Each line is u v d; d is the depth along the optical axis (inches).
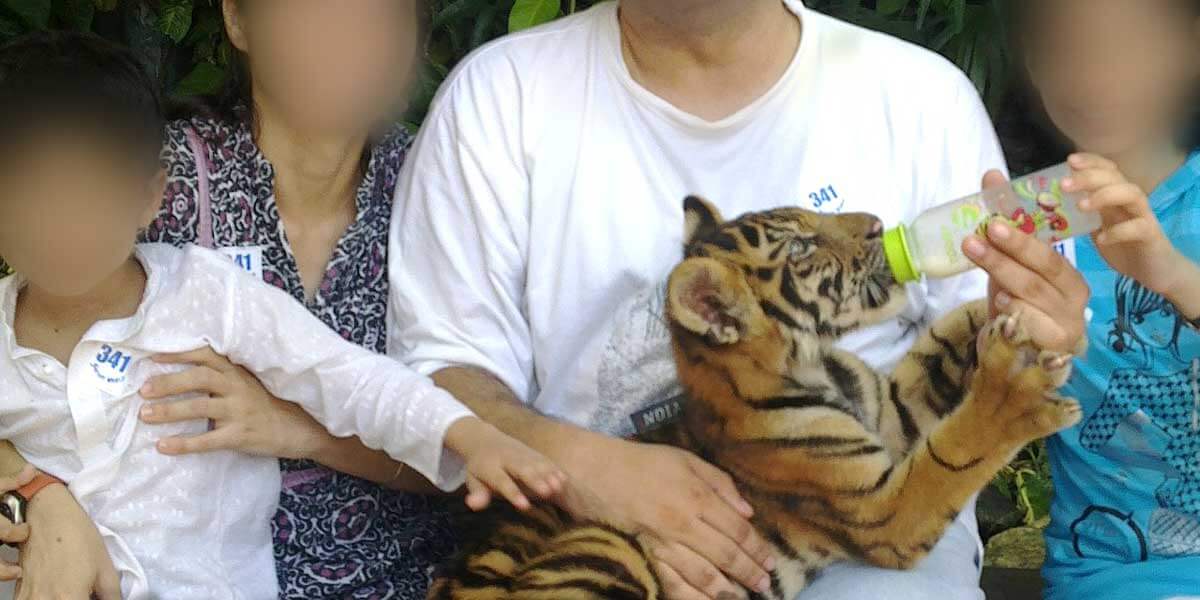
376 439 77.0
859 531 75.1
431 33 98.5
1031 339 71.7
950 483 74.3
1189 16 76.0
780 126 77.6
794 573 75.3
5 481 76.2
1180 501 78.7
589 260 77.7
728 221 76.9
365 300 81.7
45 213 74.0
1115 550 80.6
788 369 76.0
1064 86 77.9
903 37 101.2
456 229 79.4
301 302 80.9
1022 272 71.1
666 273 77.2
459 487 78.4
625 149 77.7
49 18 100.6
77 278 75.2
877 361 76.8
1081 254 78.6
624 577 74.5
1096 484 80.7
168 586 76.7
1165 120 77.8
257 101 80.4
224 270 77.8
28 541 75.7
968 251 71.1
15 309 77.2
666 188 77.4
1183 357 77.3
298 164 80.7
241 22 79.6
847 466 75.0
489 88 79.0
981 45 98.7
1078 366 79.2
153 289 77.1
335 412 77.4
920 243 73.4
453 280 79.3
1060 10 77.2
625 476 74.9
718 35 76.2
